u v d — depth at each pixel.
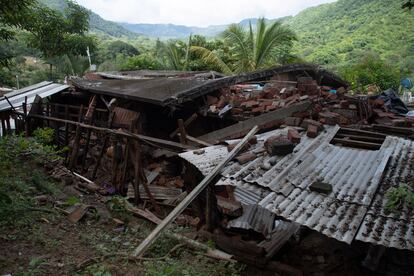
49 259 5.23
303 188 5.48
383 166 5.75
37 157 10.03
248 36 21.03
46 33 14.09
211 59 21.61
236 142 7.10
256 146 6.95
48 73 33.59
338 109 8.50
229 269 5.89
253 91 10.49
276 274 6.20
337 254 6.67
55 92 13.94
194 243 6.48
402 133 7.59
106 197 8.79
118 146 9.33
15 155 9.80
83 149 11.43
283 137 6.72
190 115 10.34
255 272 6.29
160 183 9.30
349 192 5.29
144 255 5.91
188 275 5.12
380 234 4.50
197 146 8.56
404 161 5.97
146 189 8.34
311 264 6.54
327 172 5.86
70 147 11.42
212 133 8.98
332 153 6.45
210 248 6.43
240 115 9.13
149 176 9.48
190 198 5.78
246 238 6.98
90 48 20.89
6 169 8.59
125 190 9.16
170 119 10.74
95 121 12.30
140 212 7.97
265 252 6.45
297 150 6.56
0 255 5.09
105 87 12.10
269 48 20.12
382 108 9.45
